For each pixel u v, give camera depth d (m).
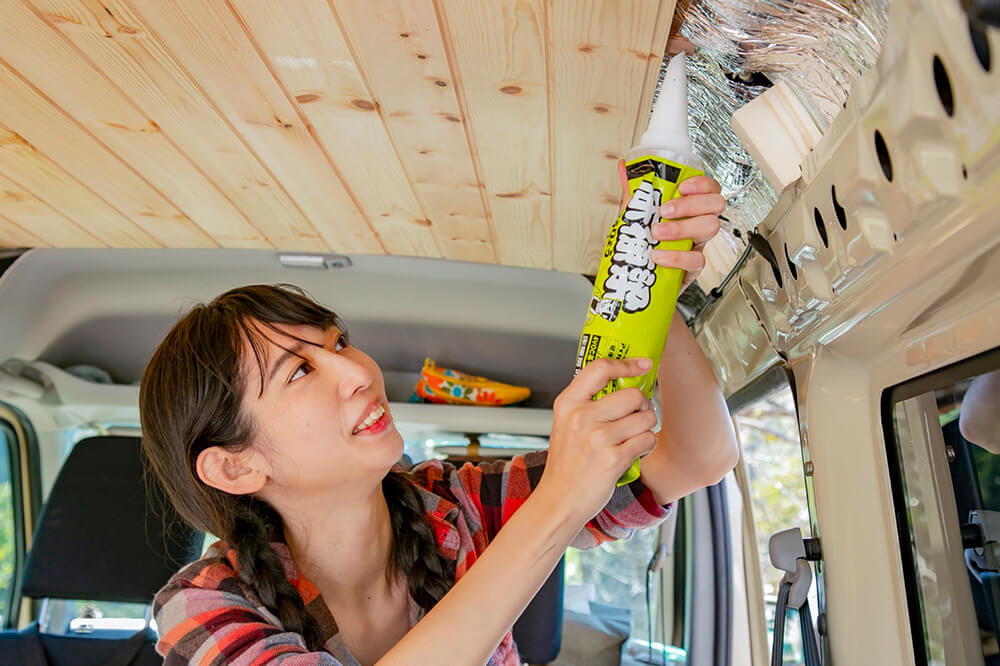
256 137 1.51
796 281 1.11
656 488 1.38
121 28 1.17
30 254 2.43
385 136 1.47
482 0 1.03
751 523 2.46
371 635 1.32
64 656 2.11
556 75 1.20
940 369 0.96
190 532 2.27
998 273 0.77
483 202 1.76
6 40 1.22
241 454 1.19
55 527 2.27
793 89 1.12
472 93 1.28
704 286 1.88
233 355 1.16
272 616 1.15
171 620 1.14
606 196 1.64
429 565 1.30
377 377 1.25
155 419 1.23
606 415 0.93
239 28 1.15
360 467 1.17
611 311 0.94
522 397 2.80
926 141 0.68
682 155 0.94
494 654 1.31
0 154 1.63
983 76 0.56
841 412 1.16
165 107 1.41
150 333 2.80
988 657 0.92
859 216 0.84
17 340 2.66
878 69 0.71
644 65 1.15
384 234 2.06
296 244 2.20
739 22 1.02
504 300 2.64
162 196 1.85
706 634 2.50
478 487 1.49
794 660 2.57
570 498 0.94
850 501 1.14
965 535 0.95
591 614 2.79
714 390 1.26
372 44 1.17
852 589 1.12
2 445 2.85
